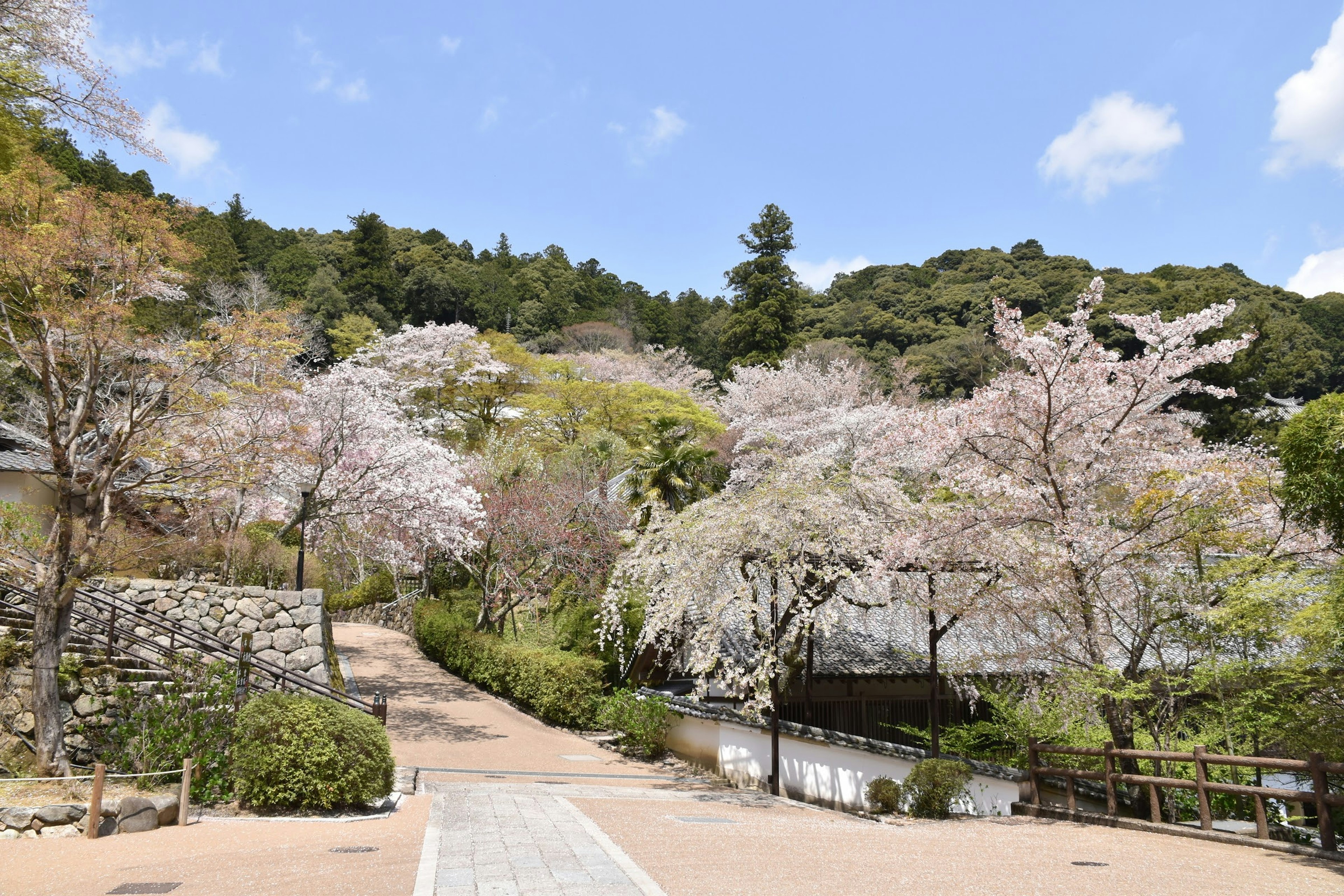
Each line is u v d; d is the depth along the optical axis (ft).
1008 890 18.40
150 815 26.96
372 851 23.03
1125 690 32.63
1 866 21.79
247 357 40.19
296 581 71.56
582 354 163.73
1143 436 38.58
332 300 161.48
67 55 38.40
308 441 57.11
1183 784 28.30
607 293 272.92
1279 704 31.68
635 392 121.80
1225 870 20.95
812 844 25.40
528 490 79.46
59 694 34.09
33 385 68.03
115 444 34.91
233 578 63.21
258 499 63.93
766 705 41.83
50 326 33.24
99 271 34.14
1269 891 18.35
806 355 150.30
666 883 18.81
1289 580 29.96
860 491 42.29
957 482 38.04
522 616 85.20
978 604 38.45
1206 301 124.57
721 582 43.98
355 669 75.72
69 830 25.91
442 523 64.03
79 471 36.17
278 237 195.42
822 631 50.60
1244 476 35.94
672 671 61.05
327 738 30.63
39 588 32.27
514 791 37.35
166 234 34.86
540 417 121.19
